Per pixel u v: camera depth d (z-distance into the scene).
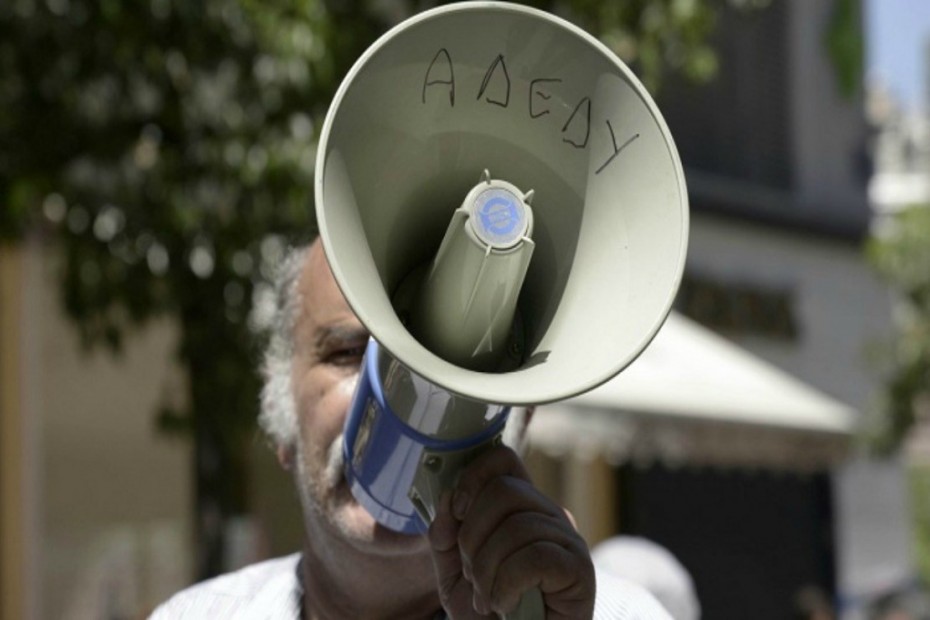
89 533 10.94
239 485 10.46
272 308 3.07
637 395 10.57
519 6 2.07
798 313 18.50
